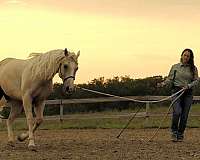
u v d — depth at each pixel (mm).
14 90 12039
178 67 12984
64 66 11000
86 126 19547
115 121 21516
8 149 11539
